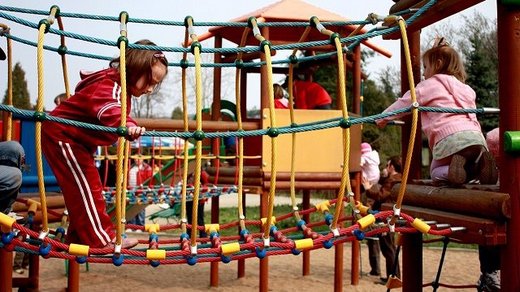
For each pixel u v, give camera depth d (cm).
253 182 573
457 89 346
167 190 533
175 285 620
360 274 693
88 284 617
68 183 299
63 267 713
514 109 289
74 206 300
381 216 313
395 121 398
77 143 299
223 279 657
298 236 382
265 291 527
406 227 317
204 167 782
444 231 304
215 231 380
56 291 570
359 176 640
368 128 2014
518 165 287
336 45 297
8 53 400
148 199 526
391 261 629
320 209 421
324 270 723
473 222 293
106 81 297
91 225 301
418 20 362
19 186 329
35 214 402
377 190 616
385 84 2727
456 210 328
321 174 577
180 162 674
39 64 258
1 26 373
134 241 329
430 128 349
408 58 295
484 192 300
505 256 290
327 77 2155
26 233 273
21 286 503
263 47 299
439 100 344
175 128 541
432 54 371
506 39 291
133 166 779
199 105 280
